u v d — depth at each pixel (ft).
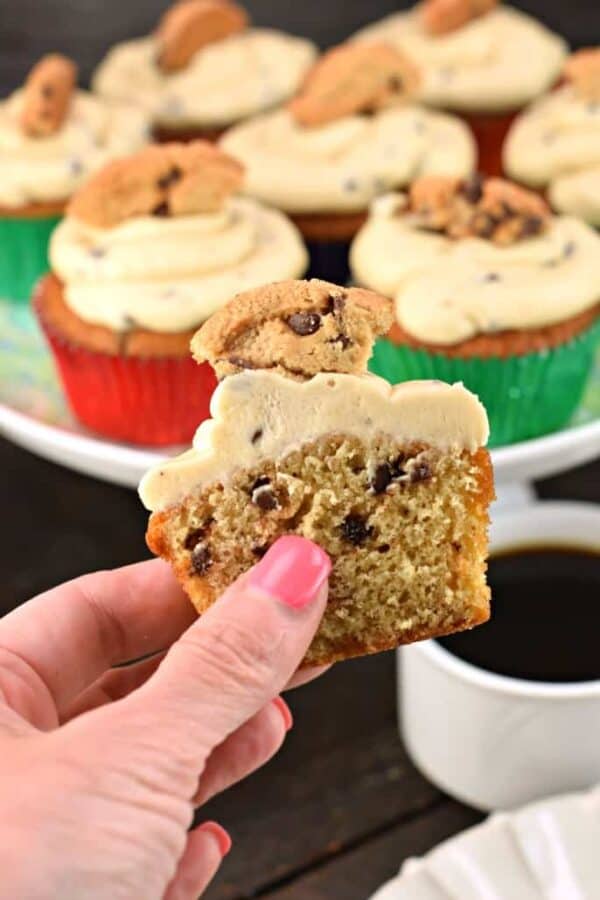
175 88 2.62
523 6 3.14
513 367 1.82
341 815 1.65
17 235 2.23
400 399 1.25
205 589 1.28
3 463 2.06
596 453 1.85
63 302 1.92
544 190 2.24
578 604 1.66
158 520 1.27
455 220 1.88
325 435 1.26
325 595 1.25
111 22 3.13
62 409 1.98
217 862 1.33
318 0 3.22
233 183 1.89
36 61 2.95
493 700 1.55
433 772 1.64
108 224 1.89
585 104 2.27
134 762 1.17
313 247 2.24
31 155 2.22
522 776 1.60
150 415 1.90
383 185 2.21
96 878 1.15
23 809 1.14
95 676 1.43
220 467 1.26
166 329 1.84
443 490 1.28
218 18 2.67
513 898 1.47
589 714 1.55
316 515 1.27
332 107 2.26
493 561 1.70
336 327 1.24
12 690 1.35
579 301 1.82
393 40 2.74
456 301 1.80
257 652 1.21
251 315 1.25
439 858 1.51
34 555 1.91
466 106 2.63
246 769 1.38
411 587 1.29
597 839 1.51
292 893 1.59
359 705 1.75
